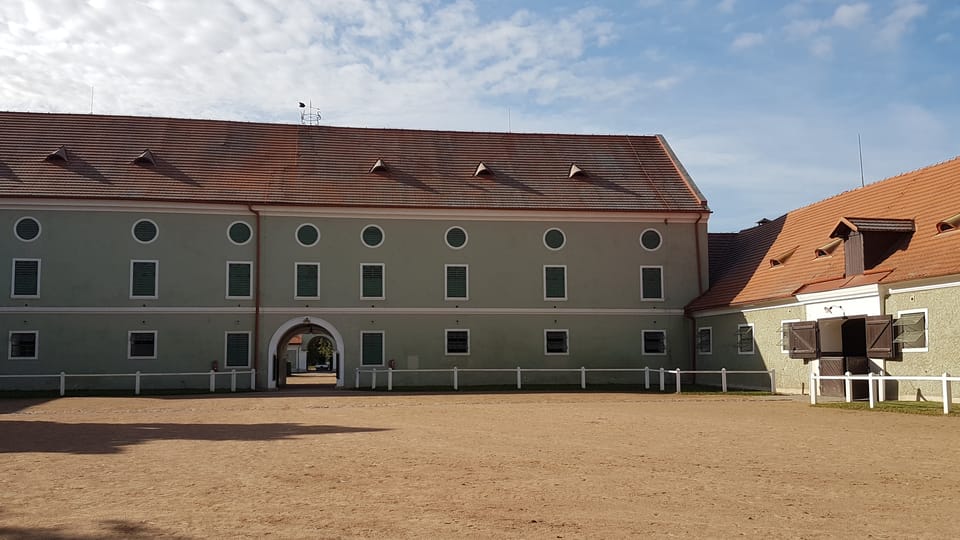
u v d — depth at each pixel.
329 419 20.50
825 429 17.30
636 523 8.62
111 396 30.98
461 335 37.06
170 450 14.38
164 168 36.38
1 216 33.97
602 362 37.84
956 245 23.91
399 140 40.62
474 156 40.47
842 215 32.59
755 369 33.34
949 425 17.86
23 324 33.88
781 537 8.05
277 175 37.28
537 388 35.47
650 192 39.66
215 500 9.80
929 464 12.40
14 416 22.25
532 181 39.38
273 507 9.39
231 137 38.84
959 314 22.86
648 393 31.72
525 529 8.35
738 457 13.20
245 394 31.98
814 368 28.97
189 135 38.34
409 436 16.33
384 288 36.62
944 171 28.28
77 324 34.25
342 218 36.59
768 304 32.31
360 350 36.22
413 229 37.12
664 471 11.82
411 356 36.56
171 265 35.12
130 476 11.52
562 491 10.30
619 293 38.28
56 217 34.44
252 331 35.41
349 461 12.84
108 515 9.01
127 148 37.03
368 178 38.09
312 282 36.12
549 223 38.16
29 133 36.59
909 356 24.67
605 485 10.72
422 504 9.53
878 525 8.54
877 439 15.47
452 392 32.50
